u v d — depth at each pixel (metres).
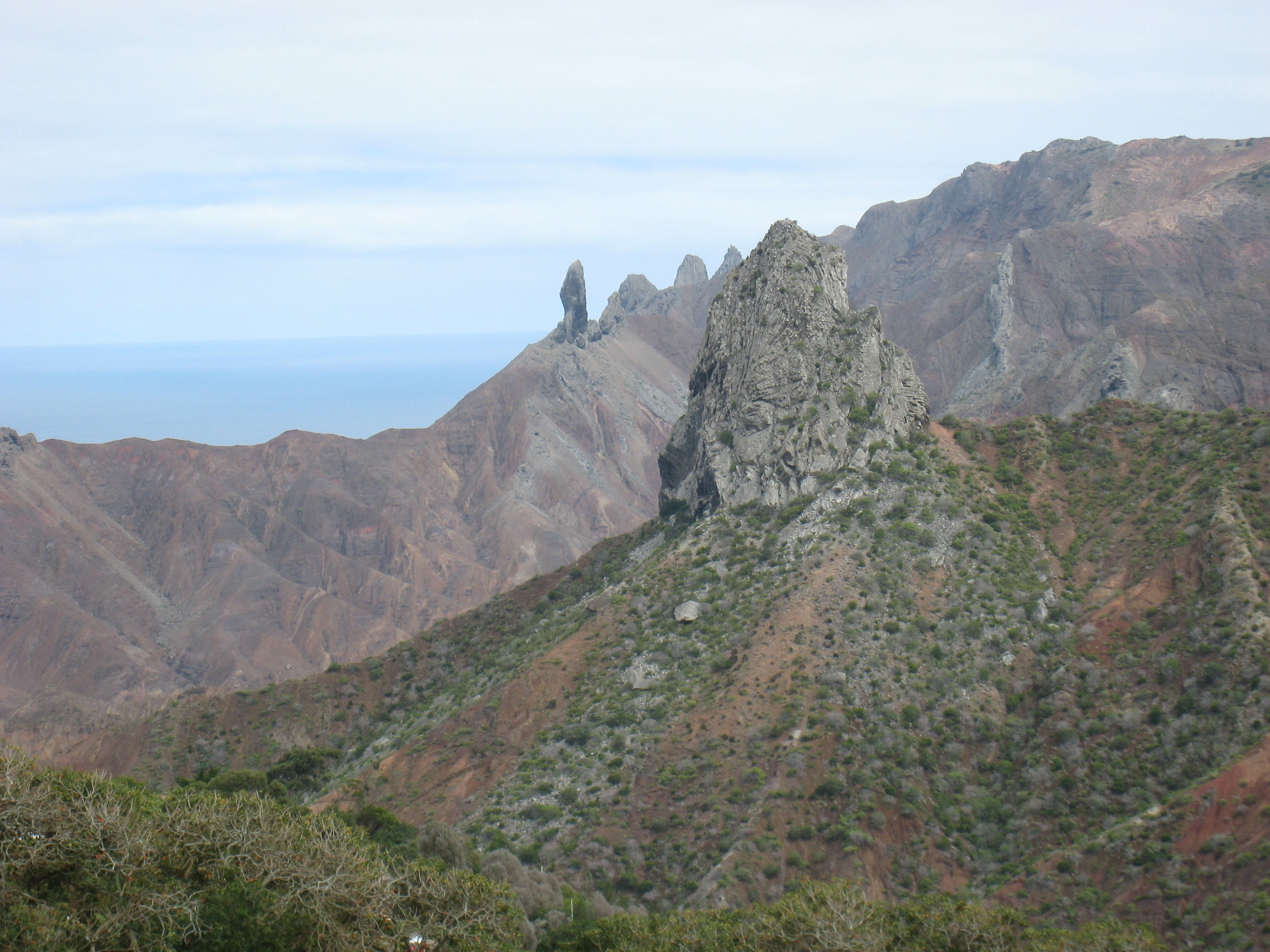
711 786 98.06
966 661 110.06
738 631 118.06
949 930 67.31
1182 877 77.00
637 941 70.56
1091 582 120.44
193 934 51.41
